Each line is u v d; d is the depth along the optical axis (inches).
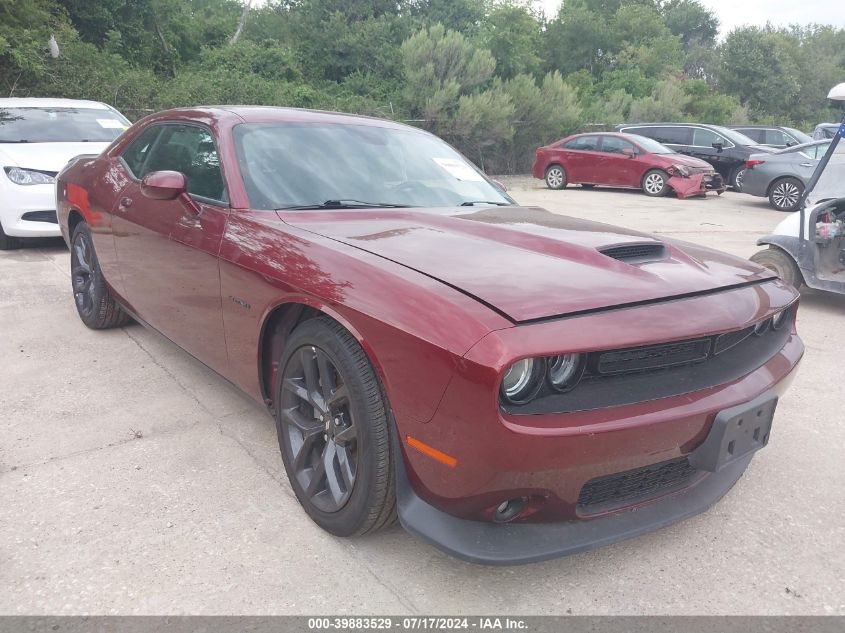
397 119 799.1
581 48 1809.8
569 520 81.5
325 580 86.2
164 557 89.5
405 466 82.9
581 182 649.0
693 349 85.8
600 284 84.9
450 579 87.5
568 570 90.5
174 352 166.6
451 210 121.5
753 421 87.0
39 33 578.2
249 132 126.0
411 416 78.0
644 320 79.7
